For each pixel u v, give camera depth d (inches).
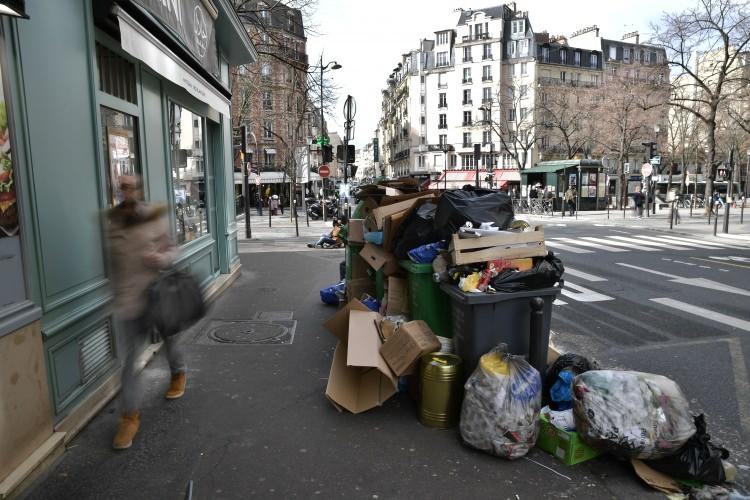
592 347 228.7
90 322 149.1
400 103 3944.4
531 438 129.4
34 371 119.7
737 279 386.6
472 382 134.0
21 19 121.1
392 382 149.6
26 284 119.1
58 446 126.9
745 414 162.7
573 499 115.0
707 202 1095.0
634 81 1514.5
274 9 591.8
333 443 137.4
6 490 106.6
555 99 2095.2
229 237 367.2
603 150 1931.6
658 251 552.1
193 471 123.2
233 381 178.7
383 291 222.5
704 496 116.3
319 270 423.2
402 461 128.8
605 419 122.3
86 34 153.0
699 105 1328.7
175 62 215.5
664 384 126.7
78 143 146.5
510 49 3102.9
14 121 116.6
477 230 159.3
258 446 135.3
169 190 239.3
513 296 146.9
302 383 177.8
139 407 147.7
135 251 133.2
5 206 112.9
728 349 225.1
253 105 1695.4
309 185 1900.8
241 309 282.4
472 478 122.0
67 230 138.9
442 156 3336.6
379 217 215.2
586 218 1090.1
